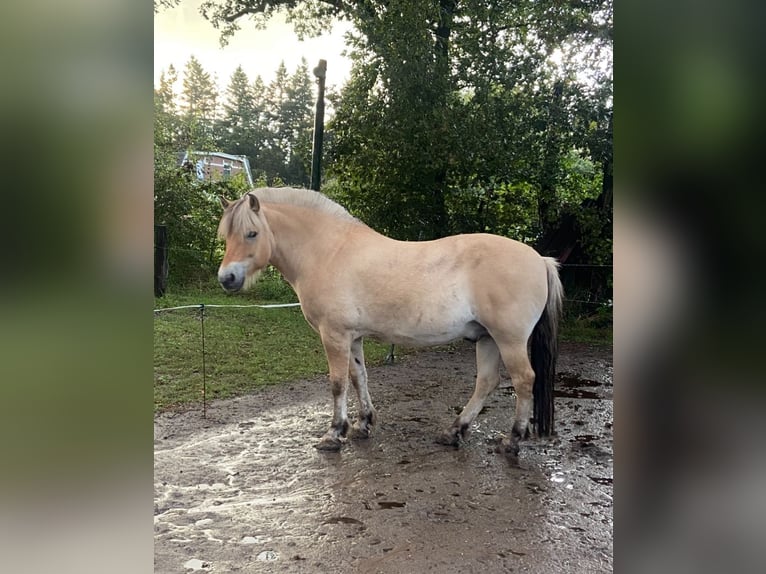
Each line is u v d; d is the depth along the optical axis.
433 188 8.01
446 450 3.49
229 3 10.09
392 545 2.34
